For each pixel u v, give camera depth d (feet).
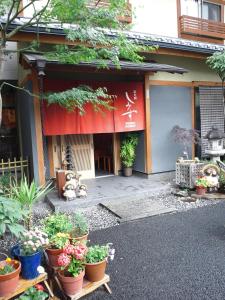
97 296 9.91
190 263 11.94
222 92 30.40
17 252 9.78
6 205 9.09
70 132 22.65
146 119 25.43
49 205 20.67
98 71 22.54
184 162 23.62
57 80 21.85
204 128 29.48
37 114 21.49
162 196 22.09
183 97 27.61
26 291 8.57
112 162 28.94
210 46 26.37
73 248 9.57
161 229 15.79
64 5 13.78
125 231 15.69
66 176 21.03
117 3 14.08
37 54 19.11
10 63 27.76
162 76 26.40
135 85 24.91
